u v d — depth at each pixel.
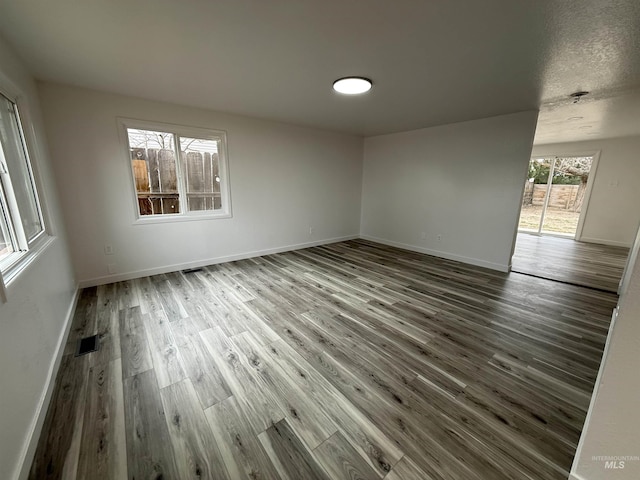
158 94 3.20
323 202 5.61
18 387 1.29
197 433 1.43
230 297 3.09
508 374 1.91
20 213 1.88
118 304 2.87
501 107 3.56
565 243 6.12
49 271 2.08
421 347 2.21
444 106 3.56
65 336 2.20
